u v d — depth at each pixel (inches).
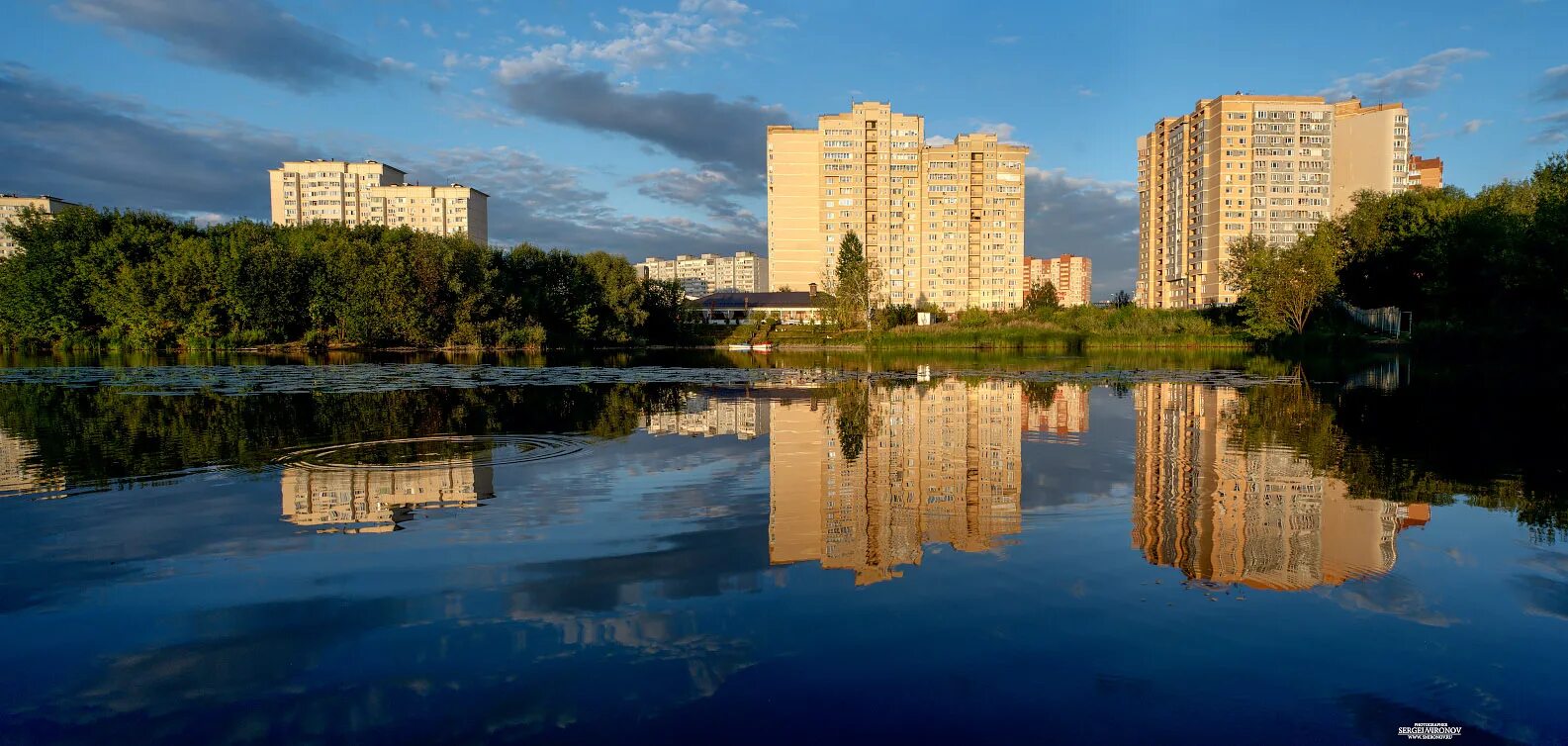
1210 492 422.6
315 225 3319.4
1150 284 5674.2
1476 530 340.8
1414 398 952.9
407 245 2844.5
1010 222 5182.1
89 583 269.0
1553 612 245.4
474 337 2709.2
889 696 192.1
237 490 415.5
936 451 563.8
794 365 1905.8
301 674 203.3
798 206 5241.1
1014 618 240.4
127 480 440.1
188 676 202.5
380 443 577.9
